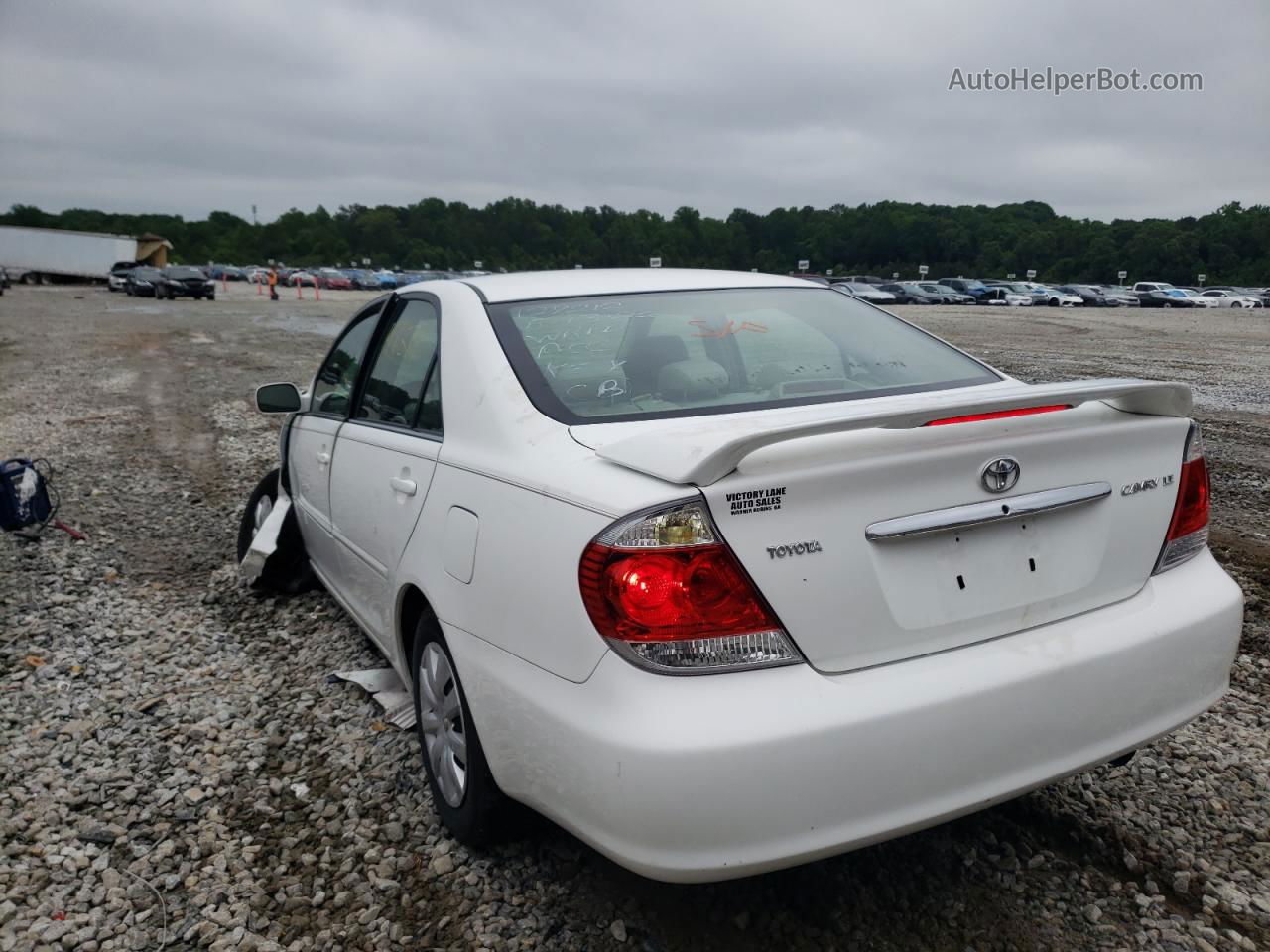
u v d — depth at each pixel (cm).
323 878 271
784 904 254
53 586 520
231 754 340
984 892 256
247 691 391
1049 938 239
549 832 287
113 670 412
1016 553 226
